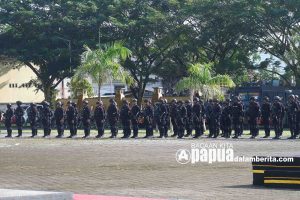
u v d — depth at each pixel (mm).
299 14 76438
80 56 79312
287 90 67812
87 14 84000
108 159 30953
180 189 19766
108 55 64188
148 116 50562
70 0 84562
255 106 48219
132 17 84375
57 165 28453
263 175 20500
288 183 20047
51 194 10445
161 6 84062
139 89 85250
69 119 52188
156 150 35969
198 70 65062
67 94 104375
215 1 78375
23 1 86750
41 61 87000
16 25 86188
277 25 78625
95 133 59219
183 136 50875
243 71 83938
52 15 85062
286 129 62344
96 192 19109
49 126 53656
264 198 17531
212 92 65000
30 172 25656
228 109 48781
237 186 20500
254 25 78875
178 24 81125
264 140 45000
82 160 30656
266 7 76625
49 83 89062
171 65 85938
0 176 24234
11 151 36938
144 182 21812
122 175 24156
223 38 82250
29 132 64750
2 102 108125
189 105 50312
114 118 51062
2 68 107875
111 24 82750
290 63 80812
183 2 82062
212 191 19234
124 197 17531
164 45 83250
